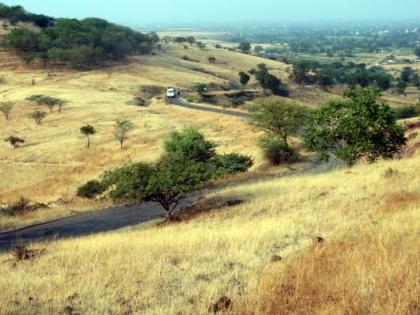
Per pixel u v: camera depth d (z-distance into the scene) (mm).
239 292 7750
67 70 131125
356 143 27781
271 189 24031
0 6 192875
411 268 6645
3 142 63094
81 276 9758
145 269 9734
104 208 31047
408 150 33594
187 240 12445
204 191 31297
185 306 7383
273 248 10562
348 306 5805
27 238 24094
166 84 128625
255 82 168125
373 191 16875
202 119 70938
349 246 8516
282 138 46312
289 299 6473
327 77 180875
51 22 198750
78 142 60594
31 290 9062
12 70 127000
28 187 46562
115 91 109625
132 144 58500
